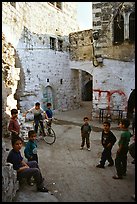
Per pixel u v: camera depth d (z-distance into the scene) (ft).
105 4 49.80
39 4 56.44
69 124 48.37
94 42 51.01
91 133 40.60
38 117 34.65
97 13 50.57
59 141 35.01
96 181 20.93
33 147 21.68
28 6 52.19
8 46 39.24
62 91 66.03
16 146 18.90
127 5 47.62
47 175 22.26
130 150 23.16
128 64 48.70
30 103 53.47
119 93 49.65
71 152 29.84
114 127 44.65
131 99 50.44
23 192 17.98
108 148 24.09
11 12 44.75
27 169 18.43
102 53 50.49
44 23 58.54
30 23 53.16
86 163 25.79
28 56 52.54
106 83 50.52
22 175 18.39
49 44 60.49
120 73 49.39
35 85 55.26
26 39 51.62
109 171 23.34
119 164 21.11
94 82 51.37
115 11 48.98
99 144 33.76
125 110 49.16
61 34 65.57
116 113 49.70
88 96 98.78
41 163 25.52
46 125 35.42
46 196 17.61
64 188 19.51
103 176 22.06
